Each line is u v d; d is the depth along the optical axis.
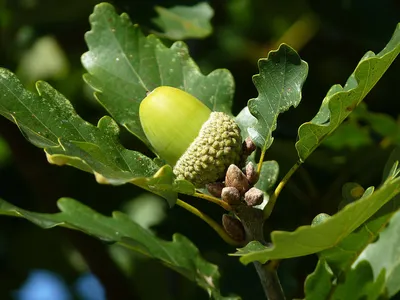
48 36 0.59
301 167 0.49
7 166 0.59
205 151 0.38
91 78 0.43
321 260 0.40
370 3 0.53
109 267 0.55
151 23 0.49
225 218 0.39
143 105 0.39
